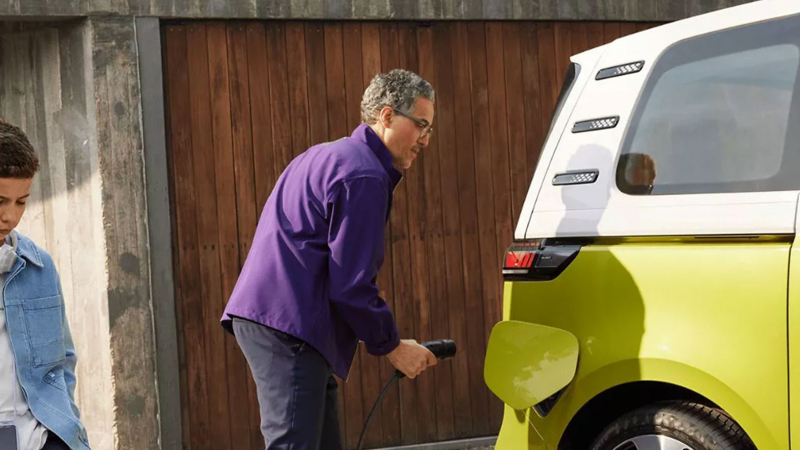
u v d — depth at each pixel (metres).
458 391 7.27
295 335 3.79
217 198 6.83
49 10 6.45
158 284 6.66
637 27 7.68
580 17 7.45
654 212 3.70
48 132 6.90
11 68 7.09
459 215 7.28
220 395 6.84
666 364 3.52
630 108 3.93
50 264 3.17
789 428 3.26
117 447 6.58
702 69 3.78
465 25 7.30
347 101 7.05
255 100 6.90
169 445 6.69
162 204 6.68
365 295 3.75
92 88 6.55
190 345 6.79
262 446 6.93
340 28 7.05
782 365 3.28
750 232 3.42
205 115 6.81
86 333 6.79
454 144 7.27
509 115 7.38
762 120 3.55
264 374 3.83
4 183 2.85
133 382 6.61
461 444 7.20
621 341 3.67
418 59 7.20
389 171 3.95
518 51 7.40
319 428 3.86
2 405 3.04
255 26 6.90
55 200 6.93
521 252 4.05
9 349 3.05
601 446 3.74
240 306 3.87
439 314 7.23
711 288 3.47
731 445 3.42
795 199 3.36
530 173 7.42
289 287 3.81
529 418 3.99
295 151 6.96
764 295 3.34
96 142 6.56
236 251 6.86
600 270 3.78
